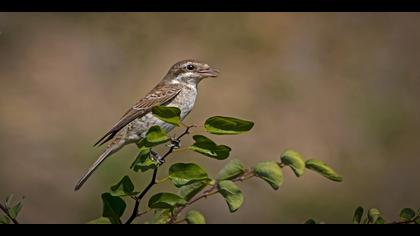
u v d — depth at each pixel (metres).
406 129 17.28
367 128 17.12
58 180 14.67
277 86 17.80
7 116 16.12
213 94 17.20
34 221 13.81
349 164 16.28
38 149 15.40
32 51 17.94
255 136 16.33
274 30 19.08
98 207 13.77
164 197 4.70
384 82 18.53
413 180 16.05
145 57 18.25
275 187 4.86
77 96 17.08
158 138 4.36
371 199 15.55
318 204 14.60
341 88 18.17
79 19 18.69
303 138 16.61
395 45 19.42
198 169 4.54
